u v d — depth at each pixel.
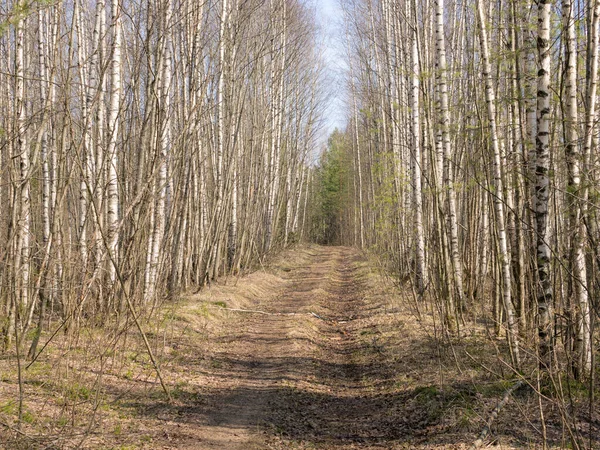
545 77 7.57
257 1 21.30
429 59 15.73
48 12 13.33
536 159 7.61
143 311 10.87
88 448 5.95
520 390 7.68
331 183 67.12
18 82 8.30
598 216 6.30
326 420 7.91
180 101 15.30
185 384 9.04
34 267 9.84
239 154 24.06
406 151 20.05
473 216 13.95
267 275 25.38
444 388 8.21
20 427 5.54
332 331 14.96
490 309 12.99
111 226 10.58
